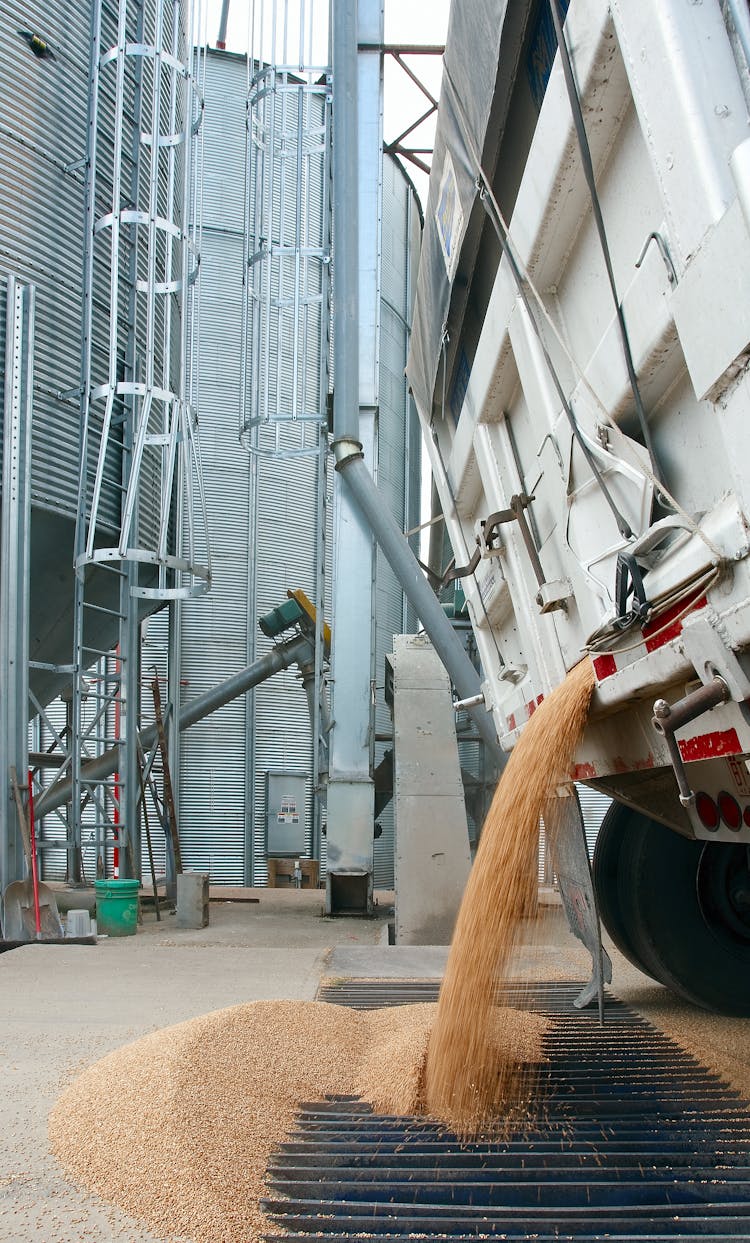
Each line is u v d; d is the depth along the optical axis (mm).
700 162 1888
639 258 2383
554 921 6230
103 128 10680
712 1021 4387
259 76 12602
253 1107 2973
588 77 2326
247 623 17719
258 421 11992
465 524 5039
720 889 4660
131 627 10281
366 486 9977
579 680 3076
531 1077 3426
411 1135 2842
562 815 4000
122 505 10539
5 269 9359
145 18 11258
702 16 1914
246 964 6570
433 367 4660
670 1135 2832
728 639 2010
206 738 17125
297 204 12250
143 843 16453
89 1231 2283
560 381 3029
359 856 10258
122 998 5242
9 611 8773
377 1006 4758
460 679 8969
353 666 10391
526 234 2957
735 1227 2223
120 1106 2916
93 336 10258
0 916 8258
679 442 2420
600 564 2867
